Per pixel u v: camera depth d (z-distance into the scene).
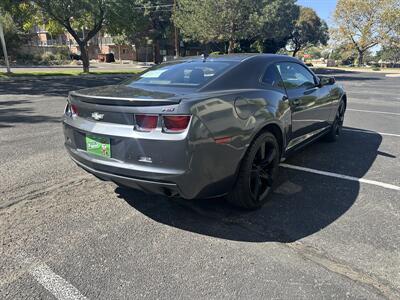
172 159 2.53
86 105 2.96
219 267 2.41
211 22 25.45
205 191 2.75
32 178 3.98
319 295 2.13
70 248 2.62
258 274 2.33
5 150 5.05
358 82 22.38
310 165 4.60
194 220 3.10
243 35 26.09
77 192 3.65
